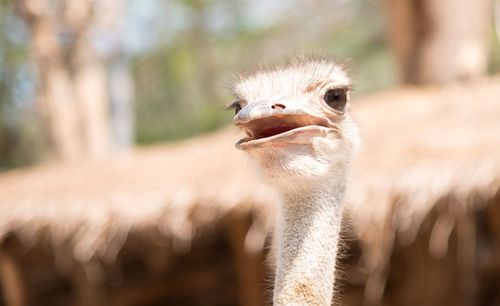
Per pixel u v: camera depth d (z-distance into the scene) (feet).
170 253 36.76
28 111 86.43
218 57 89.35
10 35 78.23
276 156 12.26
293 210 13.17
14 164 88.63
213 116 88.94
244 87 13.11
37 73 54.65
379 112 34.24
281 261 13.24
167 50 90.68
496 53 60.90
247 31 87.45
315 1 84.28
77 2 54.60
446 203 22.94
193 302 38.52
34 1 53.47
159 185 28.84
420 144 26.48
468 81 40.55
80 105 55.47
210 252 38.04
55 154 54.34
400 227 22.84
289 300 12.96
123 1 63.77
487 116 29.50
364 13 82.07
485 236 28.48
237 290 37.93
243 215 25.22
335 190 13.17
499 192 23.31
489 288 30.14
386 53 80.79
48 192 32.73
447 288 29.30
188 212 25.73
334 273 13.26
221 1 88.33
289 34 84.48
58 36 54.70
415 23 42.29
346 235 15.10
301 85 12.77
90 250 27.02
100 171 35.94
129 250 36.55
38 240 29.58
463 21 42.01
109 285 36.86
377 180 23.18
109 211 27.12
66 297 38.19
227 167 29.04
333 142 12.75
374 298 31.58
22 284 33.65
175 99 91.56
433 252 28.55
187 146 40.34
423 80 42.24
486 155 23.66
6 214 30.12
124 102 78.74
